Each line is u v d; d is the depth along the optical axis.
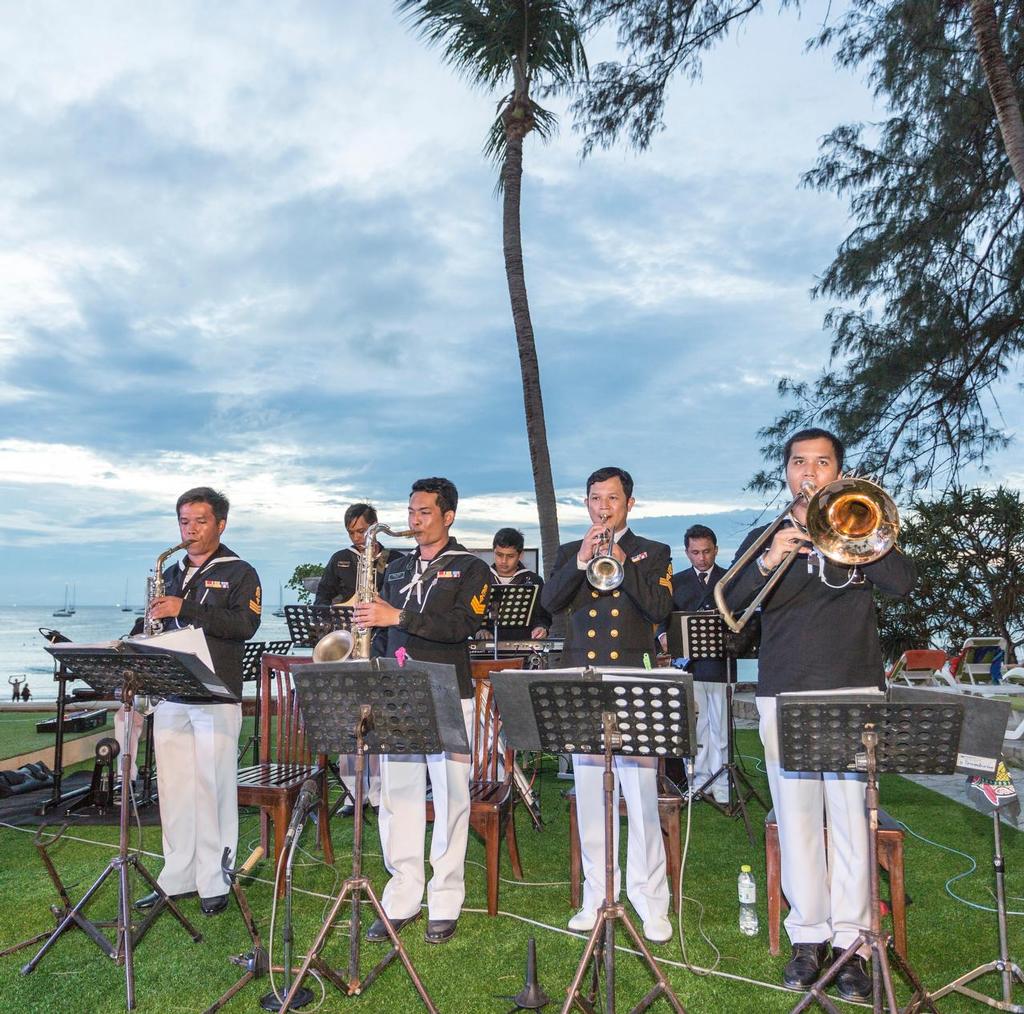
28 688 11.63
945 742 2.96
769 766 3.80
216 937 4.11
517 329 11.88
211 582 4.49
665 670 3.23
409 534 4.34
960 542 13.98
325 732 3.50
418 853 4.26
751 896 4.24
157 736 4.45
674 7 12.29
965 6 11.77
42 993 3.54
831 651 3.62
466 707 4.33
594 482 3.99
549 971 3.77
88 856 5.36
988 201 12.93
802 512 3.56
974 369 13.40
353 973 3.54
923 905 4.52
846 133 13.49
